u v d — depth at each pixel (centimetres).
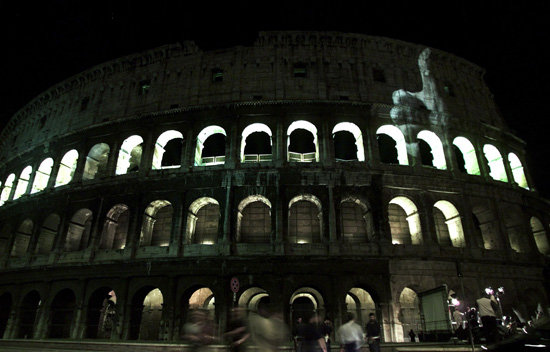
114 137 4916
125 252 4175
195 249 4022
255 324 1429
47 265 4375
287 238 4003
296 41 5034
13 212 5219
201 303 4325
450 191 4453
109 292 4509
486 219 4628
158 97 4984
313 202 4359
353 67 4944
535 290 4372
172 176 4384
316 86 4766
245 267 3872
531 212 4891
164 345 2977
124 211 4709
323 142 4438
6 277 4697
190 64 5100
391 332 3653
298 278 3850
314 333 1753
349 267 3878
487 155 5262
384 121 4669
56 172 5109
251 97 4716
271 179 4222
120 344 3081
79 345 3206
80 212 4719
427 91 5006
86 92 5538
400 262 3947
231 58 5028
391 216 4512
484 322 2233
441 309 3188
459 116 5022
